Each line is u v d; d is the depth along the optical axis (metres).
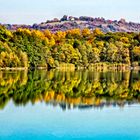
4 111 35.03
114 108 37.47
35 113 34.34
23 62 113.56
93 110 36.28
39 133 27.14
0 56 107.31
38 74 89.06
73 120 31.48
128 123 30.53
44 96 45.91
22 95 46.31
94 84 63.03
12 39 123.94
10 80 67.31
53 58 134.75
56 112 34.97
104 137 26.47
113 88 56.75
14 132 27.28
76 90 53.47
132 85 61.81
